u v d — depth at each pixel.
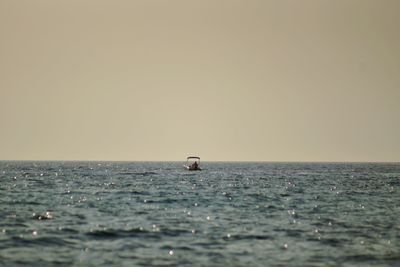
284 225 180.88
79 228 167.88
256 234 162.88
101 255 134.38
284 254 138.25
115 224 176.50
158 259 131.38
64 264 126.00
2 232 160.38
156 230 165.75
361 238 159.12
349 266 127.88
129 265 125.62
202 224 179.25
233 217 198.50
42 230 164.00
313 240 155.38
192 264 127.56
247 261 131.00
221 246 145.88
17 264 125.62
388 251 142.50
